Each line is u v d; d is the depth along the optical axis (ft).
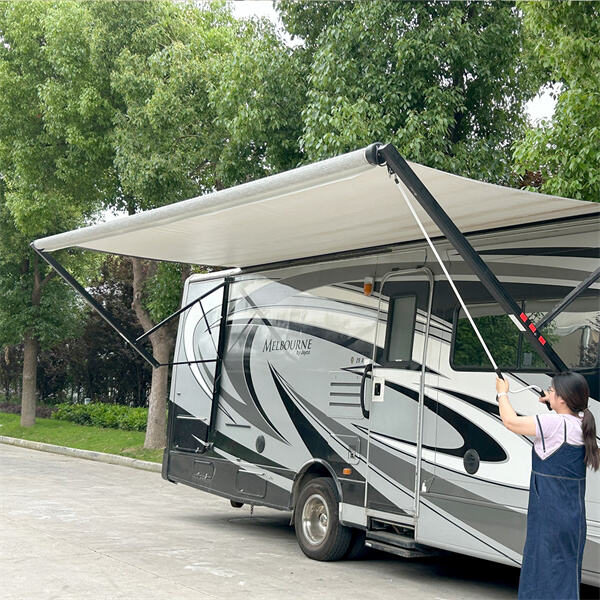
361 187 19.86
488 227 22.66
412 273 24.71
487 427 21.15
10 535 28.12
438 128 36.24
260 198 20.71
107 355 105.81
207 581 22.47
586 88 28.63
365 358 25.81
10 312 79.51
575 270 20.04
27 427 81.25
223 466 31.83
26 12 61.62
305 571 24.66
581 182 29.14
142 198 51.80
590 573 18.42
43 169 61.82
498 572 26.25
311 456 27.40
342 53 38.81
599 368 18.67
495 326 21.57
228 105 44.04
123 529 30.66
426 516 22.53
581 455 16.76
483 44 37.91
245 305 32.30
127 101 52.16
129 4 54.03
